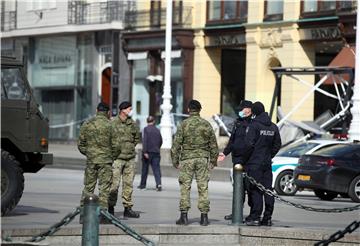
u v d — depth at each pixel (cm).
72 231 2642
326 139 5619
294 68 6303
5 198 2922
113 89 9362
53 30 9712
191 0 8594
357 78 5322
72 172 6231
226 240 2798
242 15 8194
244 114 3033
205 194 2925
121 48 9238
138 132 3169
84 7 9475
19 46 10325
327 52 7894
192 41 8612
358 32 5316
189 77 8612
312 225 3116
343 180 4434
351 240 2667
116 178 3117
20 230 2586
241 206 2944
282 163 4903
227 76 8662
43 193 4197
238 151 2983
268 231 2761
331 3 7406
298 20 7662
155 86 8919
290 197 4788
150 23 8875
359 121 5312
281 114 6512
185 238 2778
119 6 9200
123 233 2709
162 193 4531
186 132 2936
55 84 10000
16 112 2983
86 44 9681
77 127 9781
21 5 10112
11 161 2928
